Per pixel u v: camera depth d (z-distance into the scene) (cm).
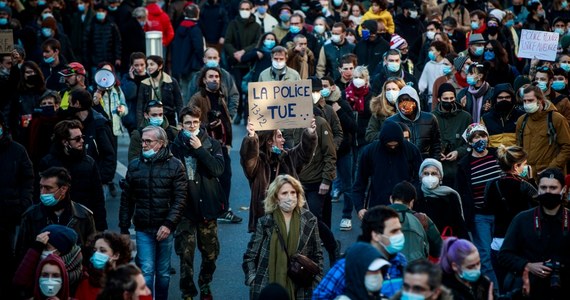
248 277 1555
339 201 2520
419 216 1541
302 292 1536
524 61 3272
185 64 3338
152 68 2383
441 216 1708
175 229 1753
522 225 1495
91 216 1639
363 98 2355
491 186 1683
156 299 1734
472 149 1856
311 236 1555
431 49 2678
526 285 1473
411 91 1984
